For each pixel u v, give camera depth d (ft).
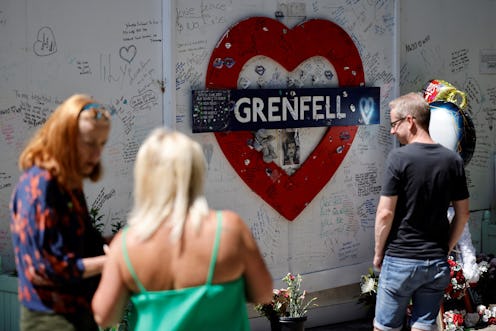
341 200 25.94
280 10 24.09
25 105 20.20
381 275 19.10
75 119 13.03
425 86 28.43
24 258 13.08
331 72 25.27
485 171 31.17
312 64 24.82
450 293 25.12
